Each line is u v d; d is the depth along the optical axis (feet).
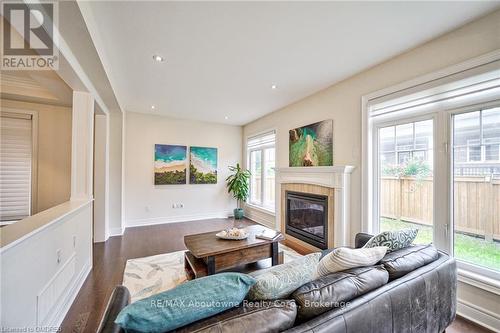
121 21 5.98
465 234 6.48
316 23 6.06
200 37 6.72
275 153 14.70
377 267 4.06
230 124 19.01
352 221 9.35
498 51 5.51
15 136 10.98
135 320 2.35
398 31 6.40
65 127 11.95
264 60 8.10
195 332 2.35
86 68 7.34
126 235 13.33
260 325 2.55
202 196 17.88
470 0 5.21
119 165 13.50
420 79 7.04
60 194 11.82
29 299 4.55
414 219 7.67
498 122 5.87
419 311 4.11
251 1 5.25
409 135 7.82
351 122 9.44
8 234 4.27
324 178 10.27
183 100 12.69
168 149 16.51
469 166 6.43
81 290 7.40
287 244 12.01
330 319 2.91
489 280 5.77
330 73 9.12
